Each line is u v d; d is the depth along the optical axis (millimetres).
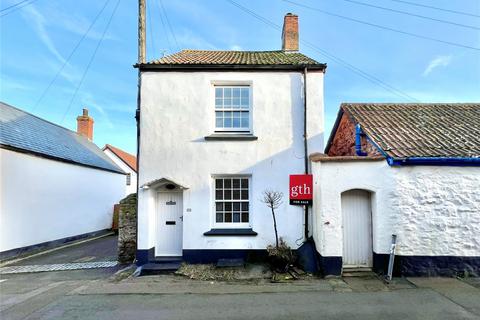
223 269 8125
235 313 5414
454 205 7379
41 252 12125
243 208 9172
